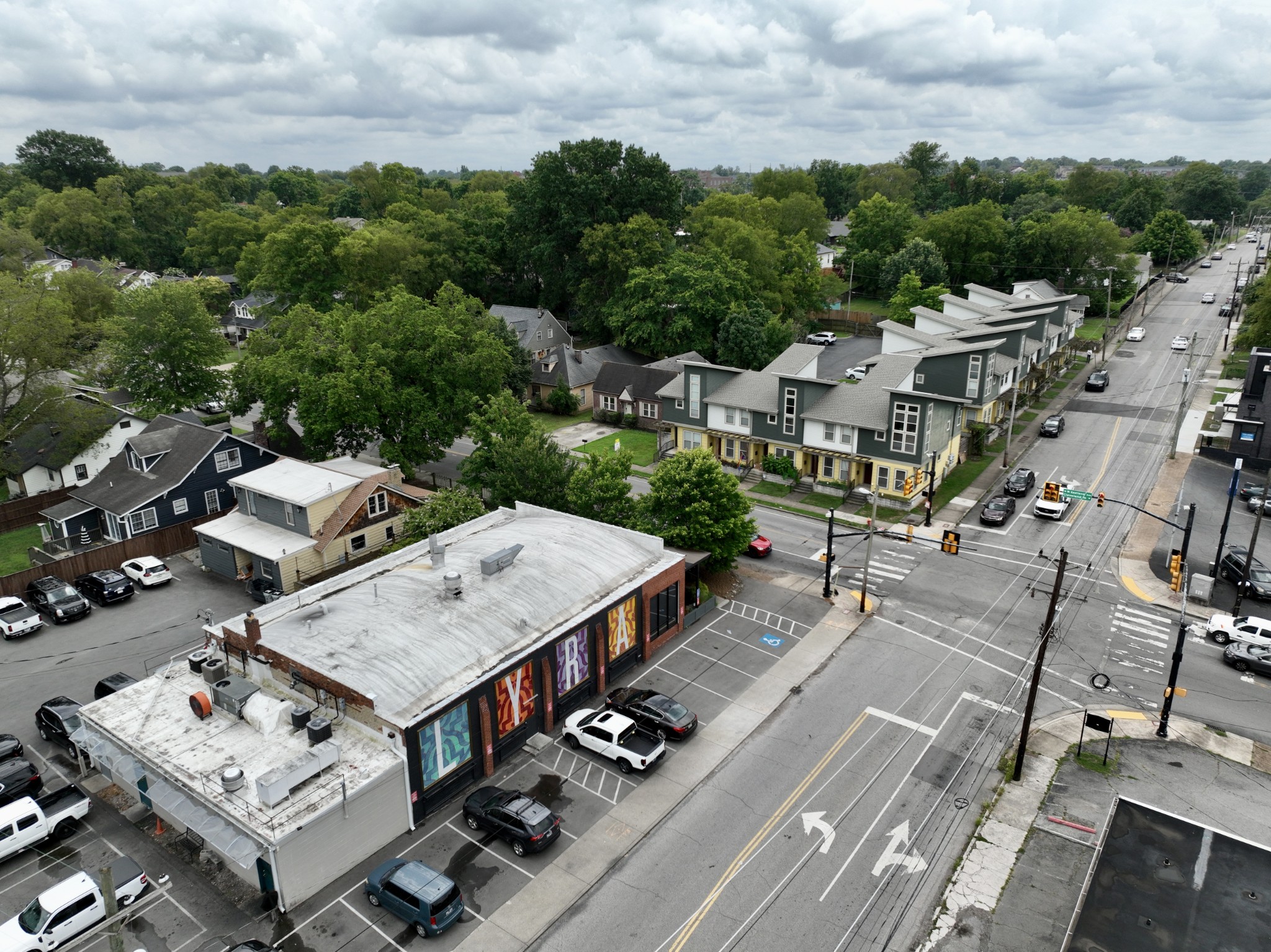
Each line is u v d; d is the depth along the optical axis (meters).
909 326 102.81
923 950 24.70
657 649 41.81
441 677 31.05
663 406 71.44
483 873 27.59
